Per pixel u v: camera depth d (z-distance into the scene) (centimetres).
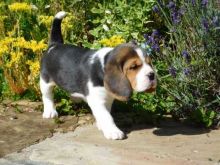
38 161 209
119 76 212
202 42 238
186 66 236
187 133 227
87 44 265
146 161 206
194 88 239
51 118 239
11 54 253
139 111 241
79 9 280
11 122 236
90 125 234
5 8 278
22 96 258
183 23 246
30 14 274
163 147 216
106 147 216
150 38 246
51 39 243
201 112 234
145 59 212
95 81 220
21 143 220
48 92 241
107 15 273
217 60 237
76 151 214
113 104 245
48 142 221
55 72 234
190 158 208
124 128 232
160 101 243
